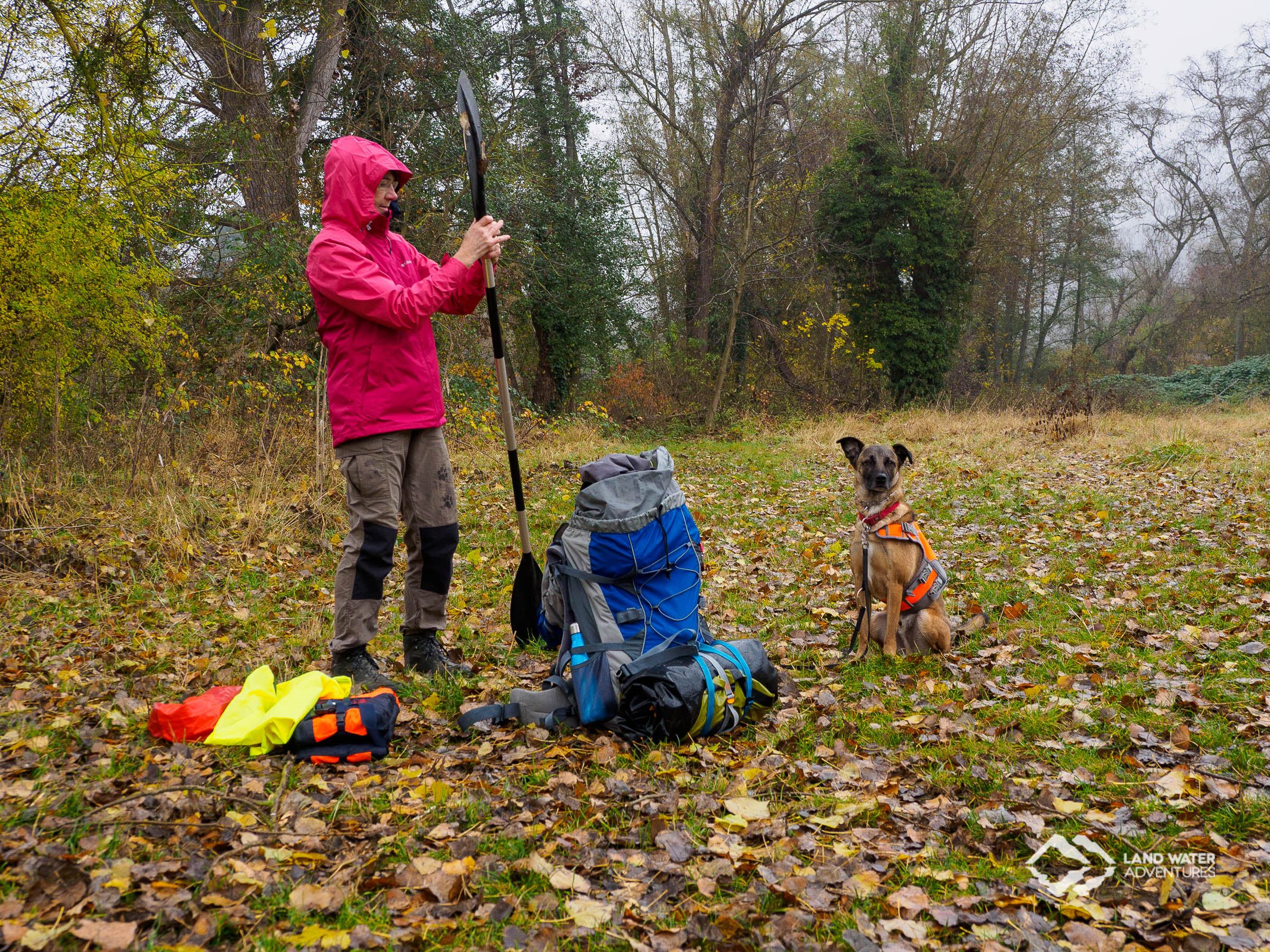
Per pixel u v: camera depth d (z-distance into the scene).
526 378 22.31
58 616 4.26
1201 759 2.81
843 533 7.11
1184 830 2.38
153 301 8.51
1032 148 22.28
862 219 22.16
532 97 19.17
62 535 5.50
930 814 2.51
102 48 7.41
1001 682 3.66
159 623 4.29
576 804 2.50
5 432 7.18
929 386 22.33
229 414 8.45
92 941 1.70
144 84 7.92
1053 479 9.70
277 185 12.01
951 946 1.92
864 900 2.06
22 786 2.33
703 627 3.40
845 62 22.83
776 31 20.00
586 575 3.18
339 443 3.30
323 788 2.51
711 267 23.69
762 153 21.98
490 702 3.32
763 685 3.22
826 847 2.32
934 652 4.10
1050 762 2.87
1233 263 36.84
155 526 5.88
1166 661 3.79
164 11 8.48
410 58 13.73
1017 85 21.61
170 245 9.39
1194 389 24.48
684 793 2.62
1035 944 1.90
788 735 3.08
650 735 2.94
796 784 2.70
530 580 3.88
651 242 27.91
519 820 2.40
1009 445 13.02
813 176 22.06
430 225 13.24
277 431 8.16
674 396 22.19
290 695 2.86
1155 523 6.86
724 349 24.56
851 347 22.91
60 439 7.34
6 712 2.94
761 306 24.36
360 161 3.24
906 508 4.12
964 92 22.14
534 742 2.94
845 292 23.02
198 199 10.30
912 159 22.22
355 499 3.33
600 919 1.94
